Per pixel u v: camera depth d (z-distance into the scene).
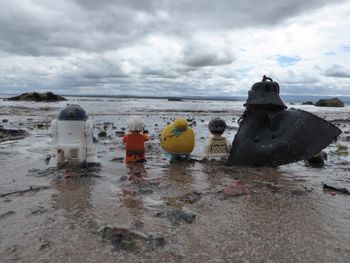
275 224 0.09
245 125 0.17
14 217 0.10
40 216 0.10
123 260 0.07
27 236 0.08
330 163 0.18
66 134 0.16
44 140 0.26
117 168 0.16
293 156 0.15
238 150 0.17
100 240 0.08
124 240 0.08
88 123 0.16
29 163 0.17
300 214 0.10
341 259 0.07
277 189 0.13
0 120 0.44
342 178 0.15
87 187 0.13
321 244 0.08
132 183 0.13
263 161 0.16
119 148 0.22
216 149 0.18
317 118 0.15
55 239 0.08
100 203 0.11
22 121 0.42
